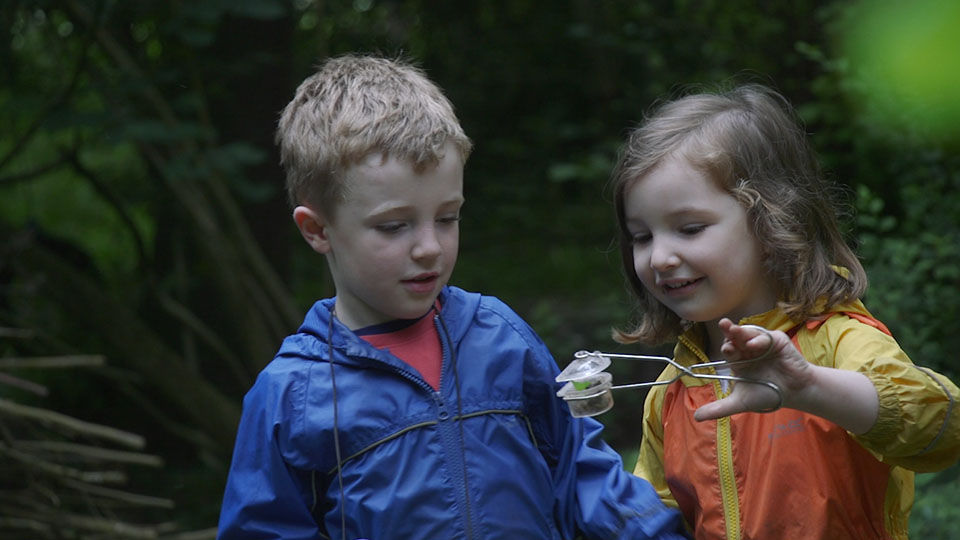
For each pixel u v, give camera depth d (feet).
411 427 6.88
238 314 19.69
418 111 6.68
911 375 6.18
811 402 5.86
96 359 15.84
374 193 6.57
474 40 39.29
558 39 38.60
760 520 6.81
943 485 12.76
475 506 6.80
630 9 25.09
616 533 7.16
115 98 17.43
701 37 23.53
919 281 15.35
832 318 6.84
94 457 15.49
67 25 21.07
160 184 20.97
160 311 23.77
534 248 36.11
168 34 17.12
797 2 20.68
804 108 19.04
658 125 7.12
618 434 20.48
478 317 7.38
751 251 6.89
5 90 19.69
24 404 22.74
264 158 17.97
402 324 7.18
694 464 7.22
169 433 23.41
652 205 6.91
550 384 7.41
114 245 36.83
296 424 6.92
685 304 6.97
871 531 6.75
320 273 32.48
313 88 7.16
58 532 14.98
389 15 33.27
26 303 20.07
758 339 5.60
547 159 39.47
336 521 6.89
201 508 19.94
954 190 16.52
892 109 15.71
